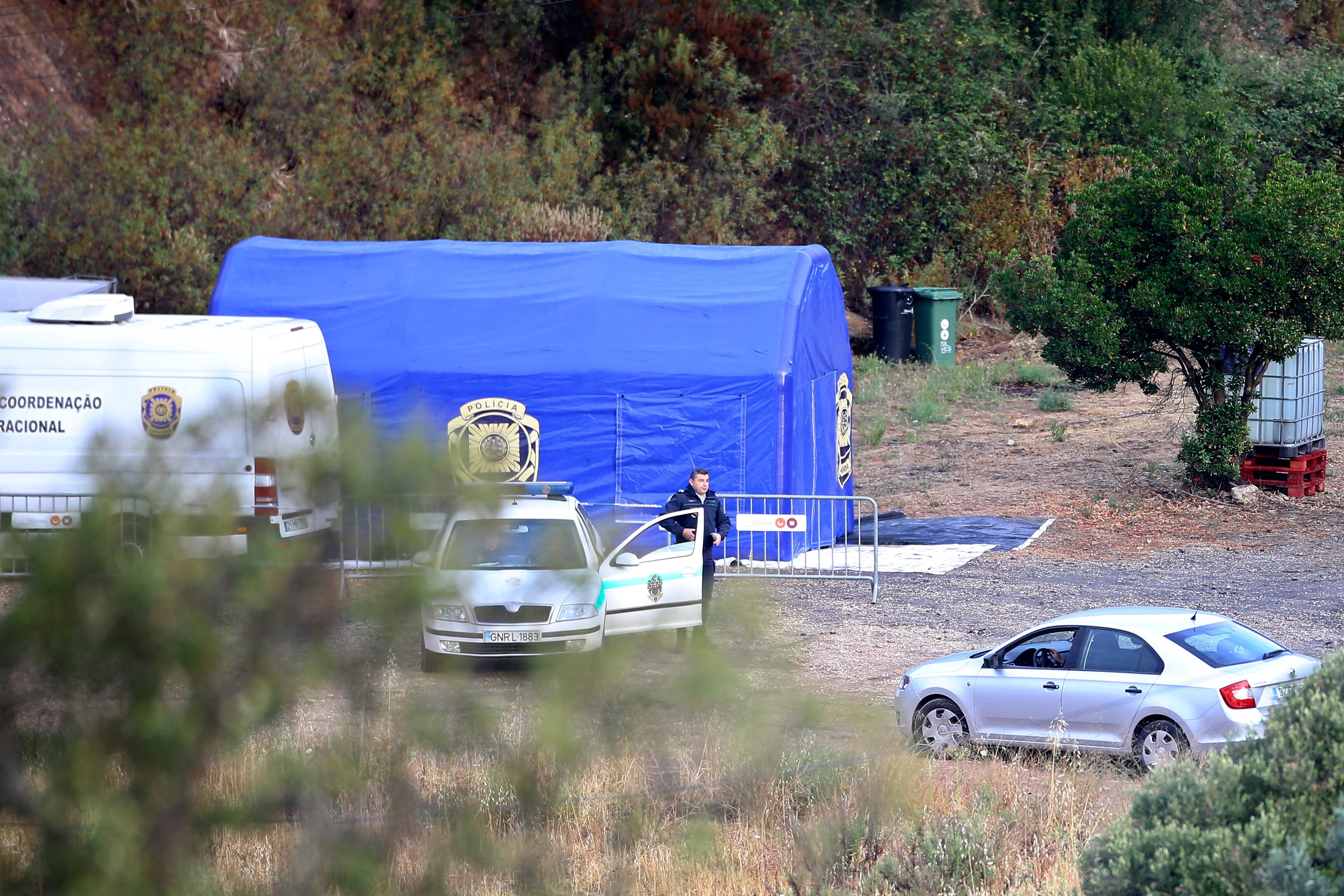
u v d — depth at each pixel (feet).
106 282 268.41
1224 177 270.46
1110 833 75.31
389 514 34.86
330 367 230.89
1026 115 581.53
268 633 37.78
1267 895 62.69
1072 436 358.43
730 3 549.13
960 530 264.11
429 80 433.48
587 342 244.42
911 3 615.98
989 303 563.48
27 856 37.52
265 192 369.30
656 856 82.12
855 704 44.16
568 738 40.78
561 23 498.69
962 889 95.76
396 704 40.78
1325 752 72.13
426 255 263.08
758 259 256.52
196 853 39.37
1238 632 136.26
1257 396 278.87
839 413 274.98
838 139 550.36
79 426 198.59
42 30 378.53
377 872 40.60
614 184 464.24
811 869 92.68
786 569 233.76
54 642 35.83
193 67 384.68
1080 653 136.87
